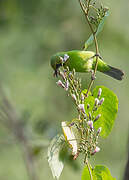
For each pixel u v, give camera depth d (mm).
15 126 7812
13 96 14992
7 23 12625
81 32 14977
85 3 3510
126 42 15242
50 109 14711
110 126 3451
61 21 14695
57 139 3191
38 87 15461
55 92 15102
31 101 14852
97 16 3418
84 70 4418
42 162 7895
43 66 15609
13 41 15086
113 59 15070
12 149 13031
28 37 14734
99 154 13641
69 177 12242
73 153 3178
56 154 3154
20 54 15547
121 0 15125
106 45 15000
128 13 15102
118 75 4578
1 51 15375
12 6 11992
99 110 3467
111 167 13539
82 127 3242
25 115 8062
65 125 3211
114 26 15086
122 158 13773
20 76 15633
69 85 3410
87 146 3209
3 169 13039
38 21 13773
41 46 15281
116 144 14164
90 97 3445
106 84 14281
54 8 14258
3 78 15289
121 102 14953
